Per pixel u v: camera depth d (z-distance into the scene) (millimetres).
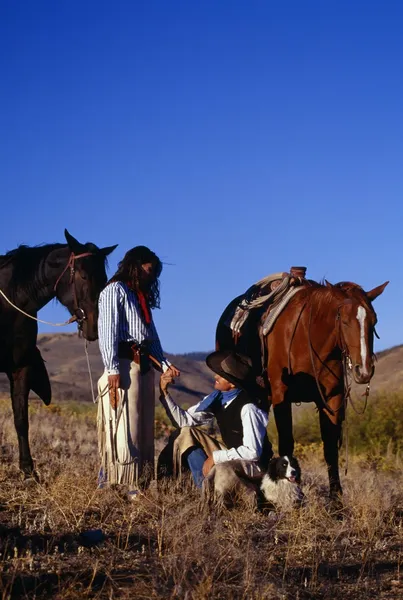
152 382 7977
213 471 7414
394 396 20422
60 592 5051
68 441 13461
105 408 7836
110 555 5938
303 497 7387
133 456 7727
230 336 9438
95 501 7320
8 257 8773
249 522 6953
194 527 6156
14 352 8641
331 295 8320
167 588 5164
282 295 8906
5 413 16953
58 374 67312
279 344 8641
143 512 7105
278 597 5195
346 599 5410
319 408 8547
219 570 5523
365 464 16031
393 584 5742
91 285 8359
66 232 8461
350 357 8039
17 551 5852
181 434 7996
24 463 8641
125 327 7805
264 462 7969
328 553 6391
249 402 7758
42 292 8609
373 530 7055
